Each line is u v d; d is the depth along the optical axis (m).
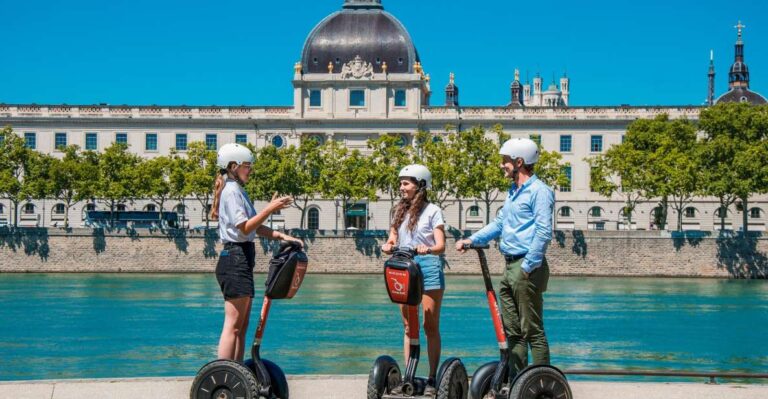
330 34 138.75
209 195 121.94
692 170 102.31
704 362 43.59
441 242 17.91
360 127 136.25
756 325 58.22
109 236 108.69
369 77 136.38
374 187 111.00
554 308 68.38
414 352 17.45
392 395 17.17
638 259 105.75
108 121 136.88
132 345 48.12
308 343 48.72
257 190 110.00
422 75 140.62
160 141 137.25
